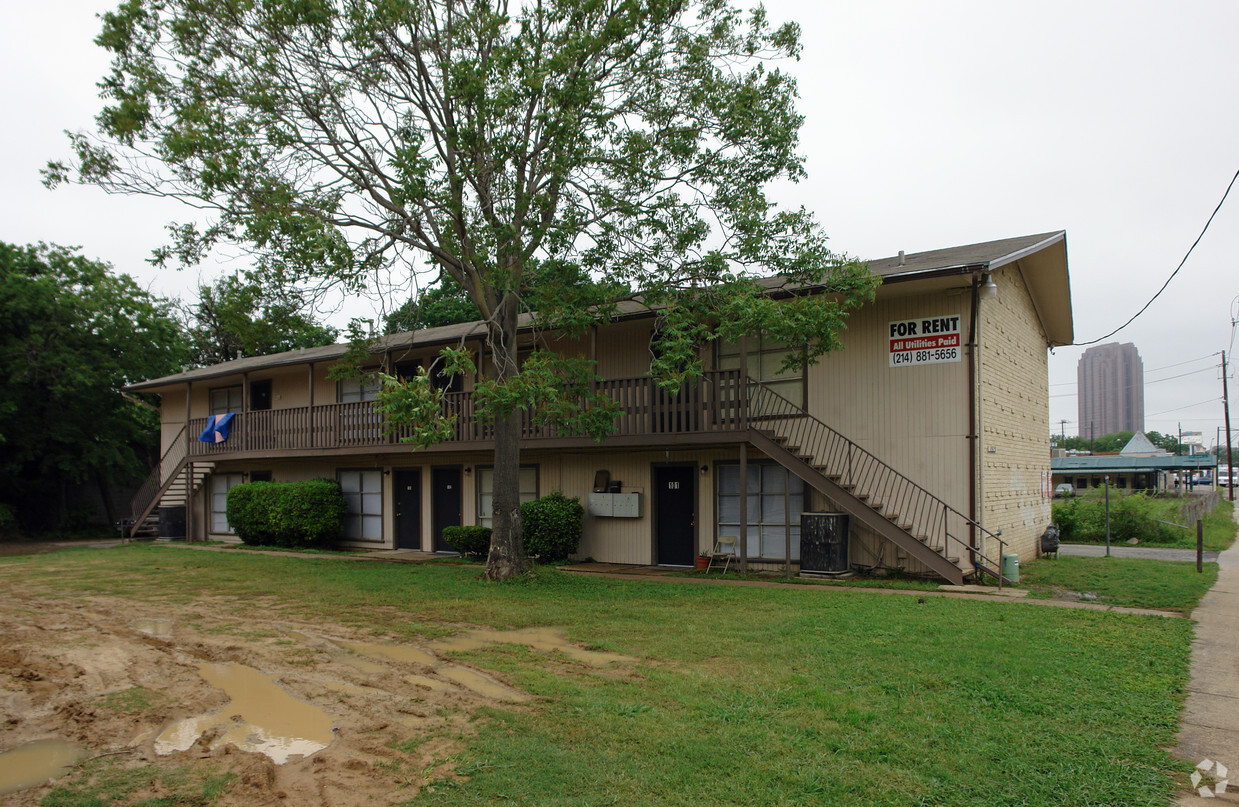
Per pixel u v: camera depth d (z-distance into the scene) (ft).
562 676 24.00
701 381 49.78
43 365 87.15
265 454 75.77
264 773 16.69
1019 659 24.70
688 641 28.35
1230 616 32.48
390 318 51.03
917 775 16.02
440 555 65.21
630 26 39.73
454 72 38.04
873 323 48.03
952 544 44.16
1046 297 60.54
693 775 16.12
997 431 48.29
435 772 16.51
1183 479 225.15
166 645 29.78
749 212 42.04
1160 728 18.63
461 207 40.19
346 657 27.30
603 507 57.36
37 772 17.19
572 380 46.24
